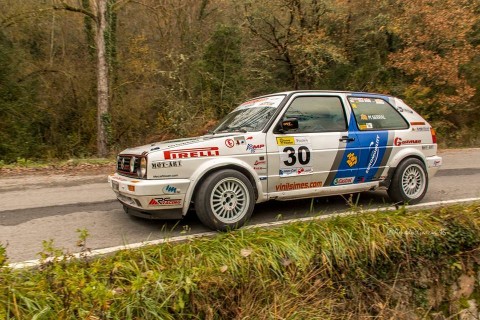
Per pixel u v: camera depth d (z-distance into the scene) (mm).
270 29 18547
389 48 19234
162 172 4648
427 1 16891
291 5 17531
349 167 5730
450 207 5656
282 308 3934
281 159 5223
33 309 3146
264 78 18422
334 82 19500
